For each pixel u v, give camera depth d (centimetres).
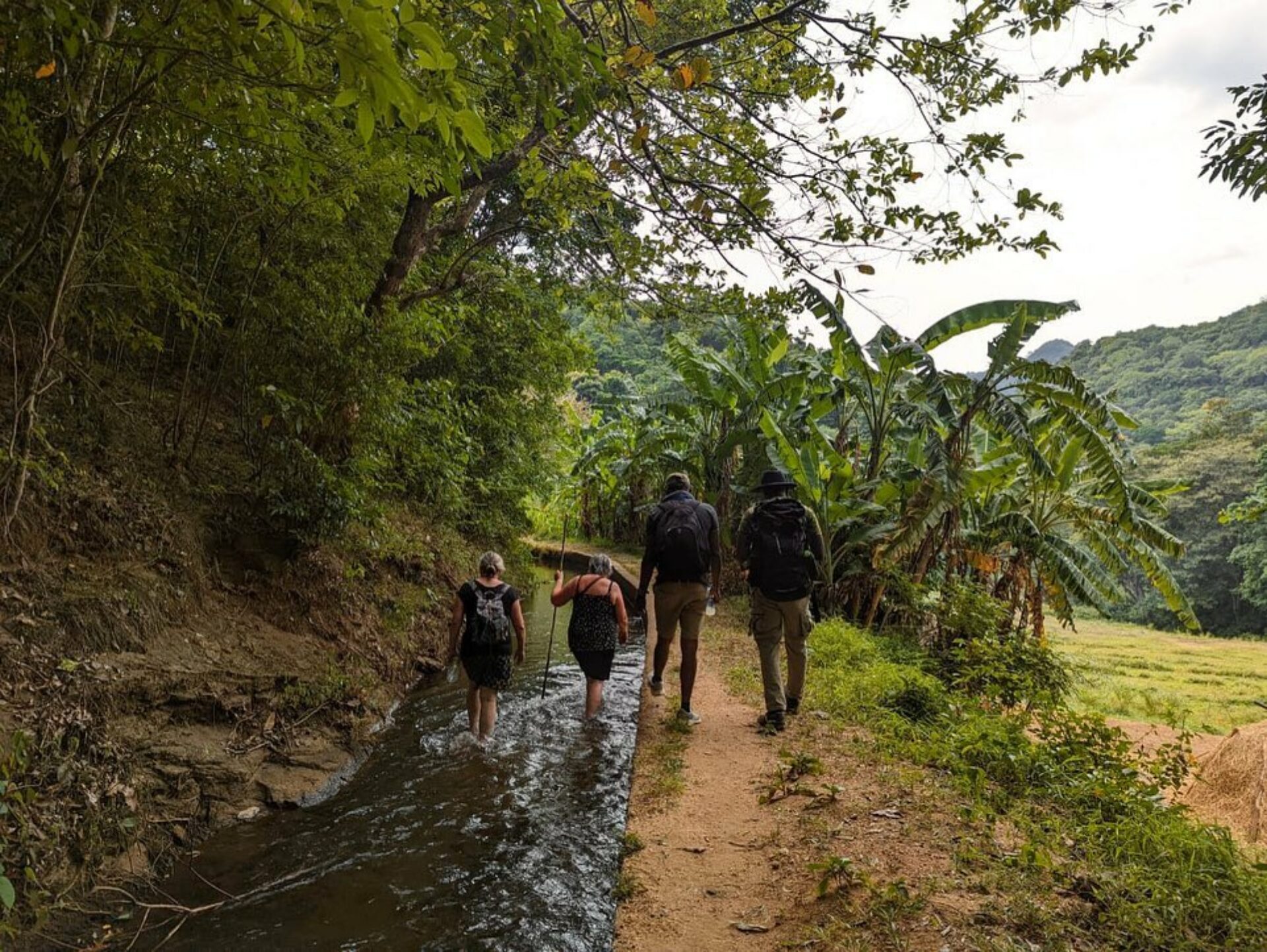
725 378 1391
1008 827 377
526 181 811
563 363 1472
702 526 585
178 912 336
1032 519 1101
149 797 394
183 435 643
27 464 401
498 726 613
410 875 376
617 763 534
